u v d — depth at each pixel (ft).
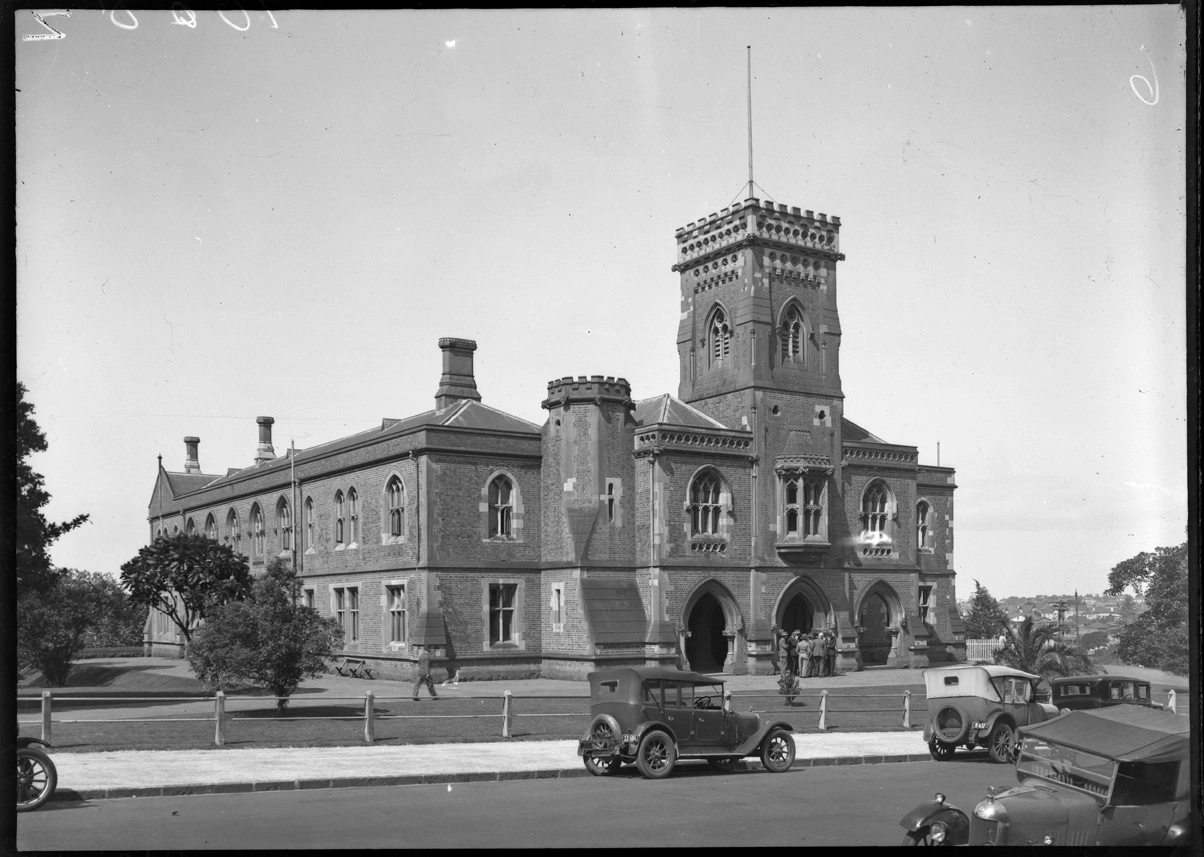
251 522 187.73
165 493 226.38
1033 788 38.96
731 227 163.22
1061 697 73.56
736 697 112.37
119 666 168.14
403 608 142.10
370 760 65.10
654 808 53.31
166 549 142.20
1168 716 39.47
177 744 70.03
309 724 83.35
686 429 147.84
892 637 167.12
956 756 74.69
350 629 154.61
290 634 88.79
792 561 155.43
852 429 179.52
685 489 147.13
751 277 159.84
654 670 64.44
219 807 51.70
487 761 65.72
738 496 152.76
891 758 72.18
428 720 87.30
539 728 83.15
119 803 52.13
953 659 178.09
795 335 164.55
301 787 56.80
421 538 137.28
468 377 169.58
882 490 168.55
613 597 141.08
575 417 143.84
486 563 140.97
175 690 124.16
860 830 48.32
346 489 157.58
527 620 143.54
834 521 160.97
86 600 151.74
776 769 66.64
